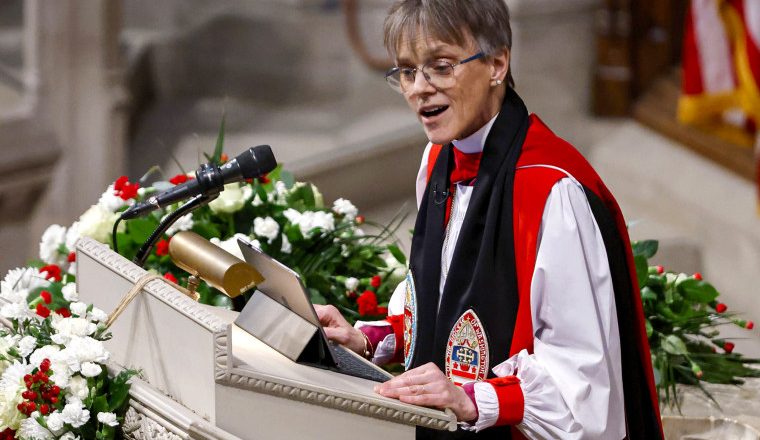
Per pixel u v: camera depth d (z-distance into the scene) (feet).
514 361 24.71
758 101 75.92
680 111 80.12
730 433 33.76
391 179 85.30
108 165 75.00
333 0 90.22
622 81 88.69
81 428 24.20
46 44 71.97
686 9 89.04
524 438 25.32
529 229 24.71
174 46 92.99
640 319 25.67
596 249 24.47
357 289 37.27
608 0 87.40
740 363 36.94
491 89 25.76
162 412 22.59
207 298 34.63
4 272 71.97
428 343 26.71
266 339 24.30
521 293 24.88
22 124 71.77
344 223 38.37
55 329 25.55
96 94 73.41
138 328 24.25
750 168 79.71
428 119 25.16
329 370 23.63
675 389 35.35
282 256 36.83
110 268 25.26
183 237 25.64
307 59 90.84
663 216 82.74
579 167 25.30
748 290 76.43
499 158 25.59
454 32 24.36
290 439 22.03
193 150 83.82
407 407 22.31
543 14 84.64
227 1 93.35
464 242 25.73
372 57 88.38
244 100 90.84
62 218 74.13
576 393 23.67
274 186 38.34
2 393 24.49
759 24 75.46
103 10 72.23
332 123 87.04
